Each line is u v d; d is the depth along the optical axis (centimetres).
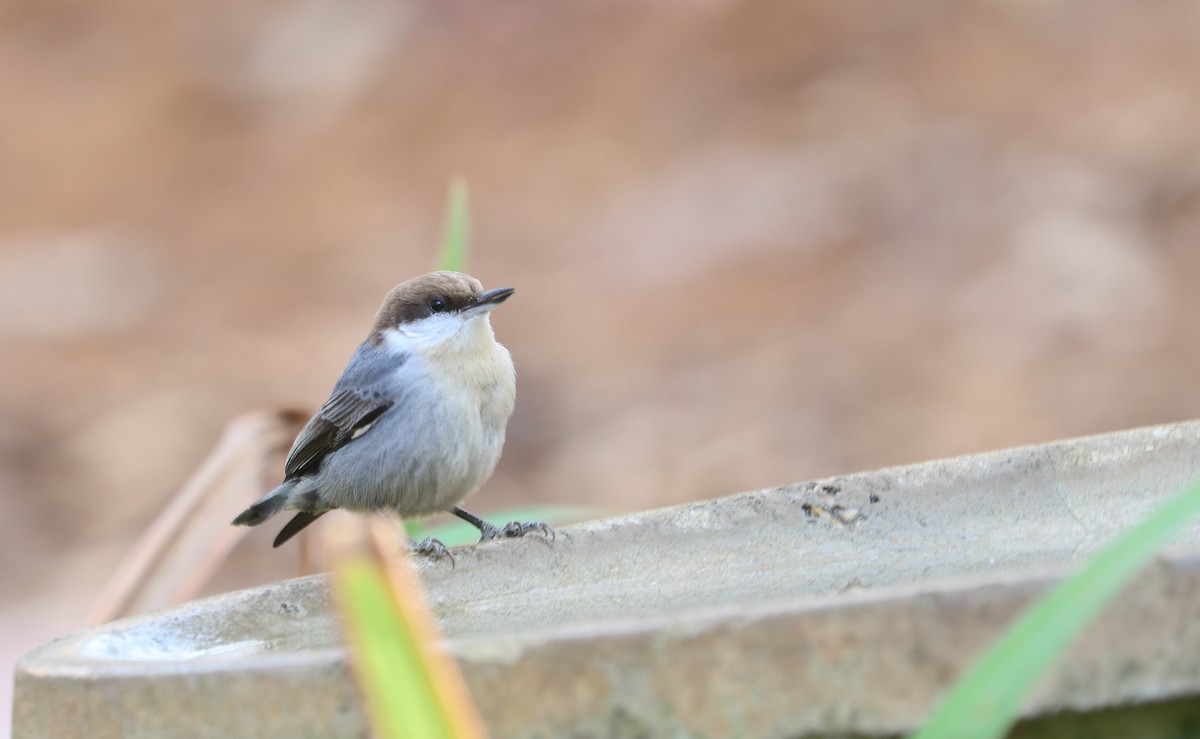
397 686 269
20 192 2628
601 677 346
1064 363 1431
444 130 2514
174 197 2511
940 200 1795
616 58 2534
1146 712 338
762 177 1980
